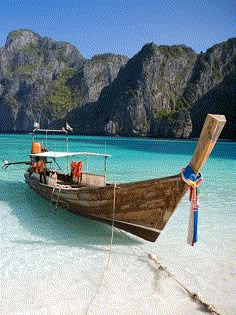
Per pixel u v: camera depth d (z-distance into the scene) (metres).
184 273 7.81
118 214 9.80
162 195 8.59
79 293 6.75
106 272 7.71
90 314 6.06
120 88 171.12
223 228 11.08
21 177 20.83
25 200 14.52
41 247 9.11
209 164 33.56
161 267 7.91
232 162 36.03
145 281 7.35
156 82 160.00
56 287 6.95
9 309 6.11
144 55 165.12
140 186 8.88
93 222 11.48
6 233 10.16
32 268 7.79
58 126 187.38
